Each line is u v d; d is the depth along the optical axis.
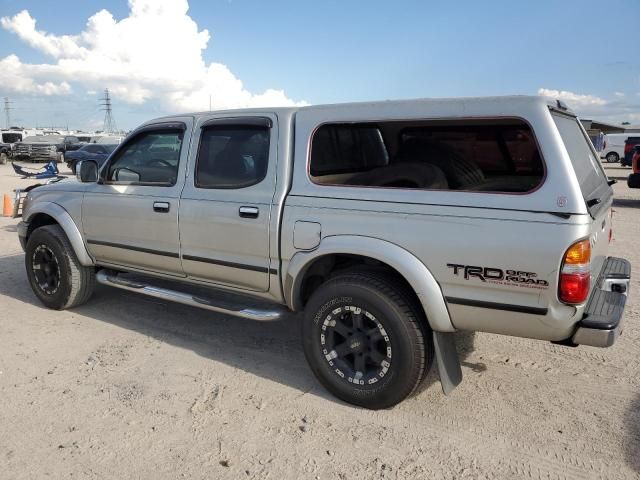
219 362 4.25
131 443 3.14
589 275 2.93
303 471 2.91
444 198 3.17
